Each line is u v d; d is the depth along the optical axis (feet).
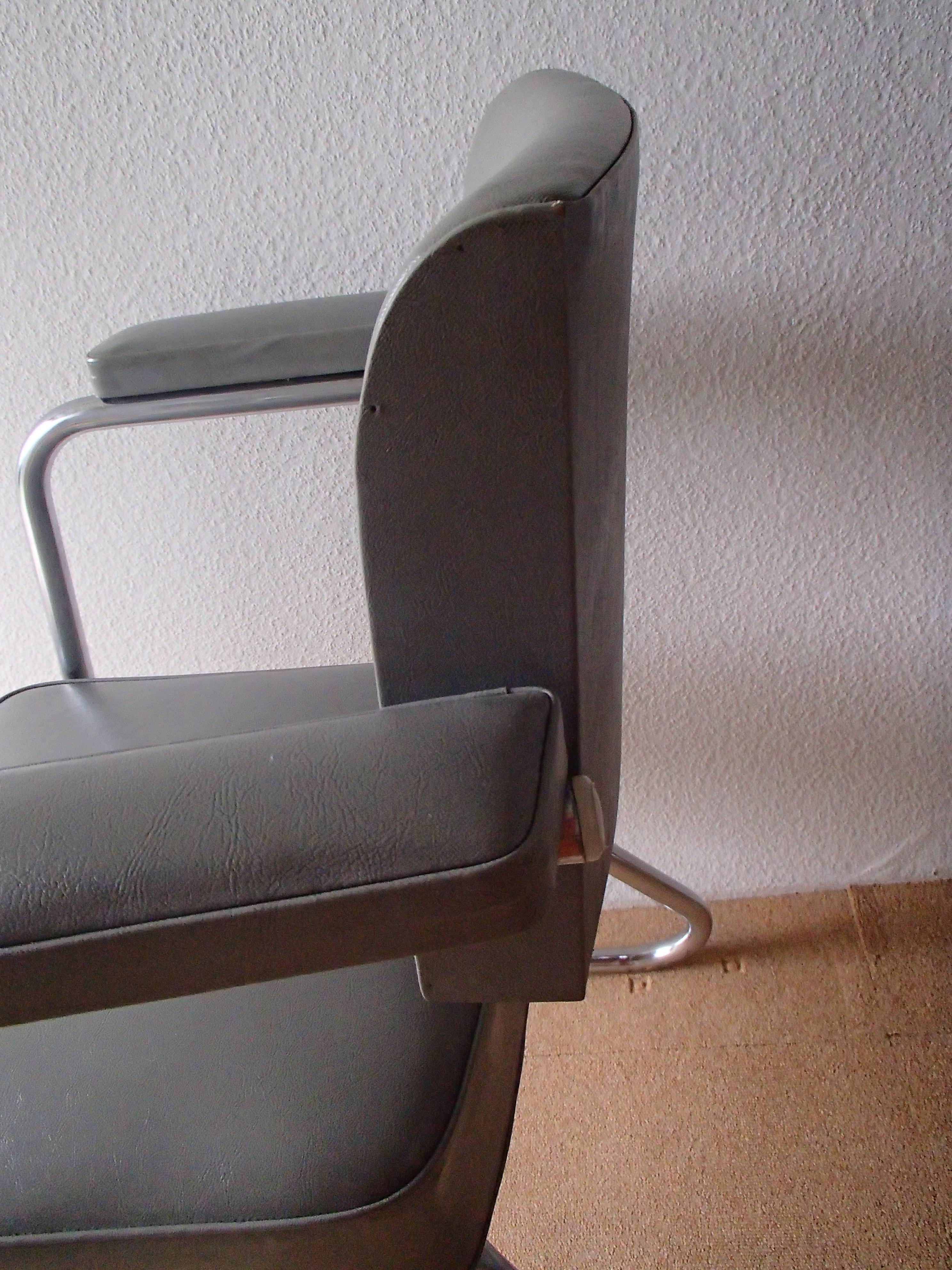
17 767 1.22
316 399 2.01
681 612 3.00
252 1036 1.46
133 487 2.86
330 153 2.39
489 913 0.98
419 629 1.16
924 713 3.15
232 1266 1.30
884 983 3.21
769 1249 2.56
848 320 2.54
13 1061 1.48
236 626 3.09
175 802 1.06
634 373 2.64
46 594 2.42
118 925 0.98
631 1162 2.81
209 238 2.50
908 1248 2.51
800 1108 2.89
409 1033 1.44
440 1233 1.32
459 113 2.34
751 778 3.32
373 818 1.01
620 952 3.32
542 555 1.10
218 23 2.25
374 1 2.22
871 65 2.25
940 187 2.38
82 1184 1.33
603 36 2.25
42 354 2.65
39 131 2.38
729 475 2.77
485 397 1.01
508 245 0.92
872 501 2.80
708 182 2.39
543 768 1.07
